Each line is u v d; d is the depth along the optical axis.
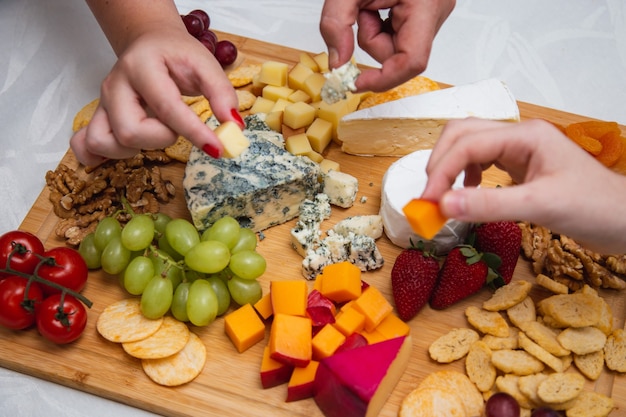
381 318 1.52
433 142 1.88
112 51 2.12
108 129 1.45
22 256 1.52
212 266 1.49
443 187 1.17
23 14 2.19
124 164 1.82
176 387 1.48
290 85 1.96
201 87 1.48
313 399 1.47
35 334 1.55
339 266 1.55
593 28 2.21
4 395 1.51
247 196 1.68
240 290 1.56
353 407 1.37
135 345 1.48
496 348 1.53
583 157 1.24
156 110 1.40
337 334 1.49
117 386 1.47
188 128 1.36
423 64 1.50
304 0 2.29
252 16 2.22
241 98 1.96
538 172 1.23
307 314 1.53
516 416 1.38
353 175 1.86
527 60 2.13
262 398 1.47
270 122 1.89
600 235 1.29
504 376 1.48
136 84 1.42
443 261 1.68
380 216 1.73
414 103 1.85
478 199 1.12
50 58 2.09
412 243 1.57
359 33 1.65
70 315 1.46
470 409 1.44
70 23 2.17
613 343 1.52
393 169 1.72
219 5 2.25
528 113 1.97
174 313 1.54
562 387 1.41
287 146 1.83
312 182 1.75
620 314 1.60
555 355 1.49
